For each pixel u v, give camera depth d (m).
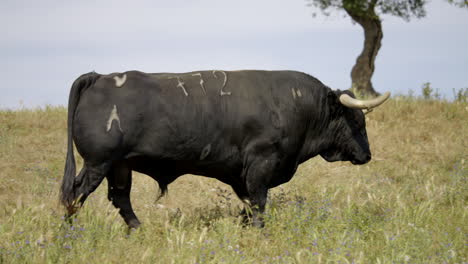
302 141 25.42
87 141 21.47
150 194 31.42
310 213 24.16
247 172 23.94
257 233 22.66
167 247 20.73
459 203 27.77
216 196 31.66
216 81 23.50
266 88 24.14
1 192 30.50
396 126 43.94
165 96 22.30
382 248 20.78
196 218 25.77
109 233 21.53
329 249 20.61
